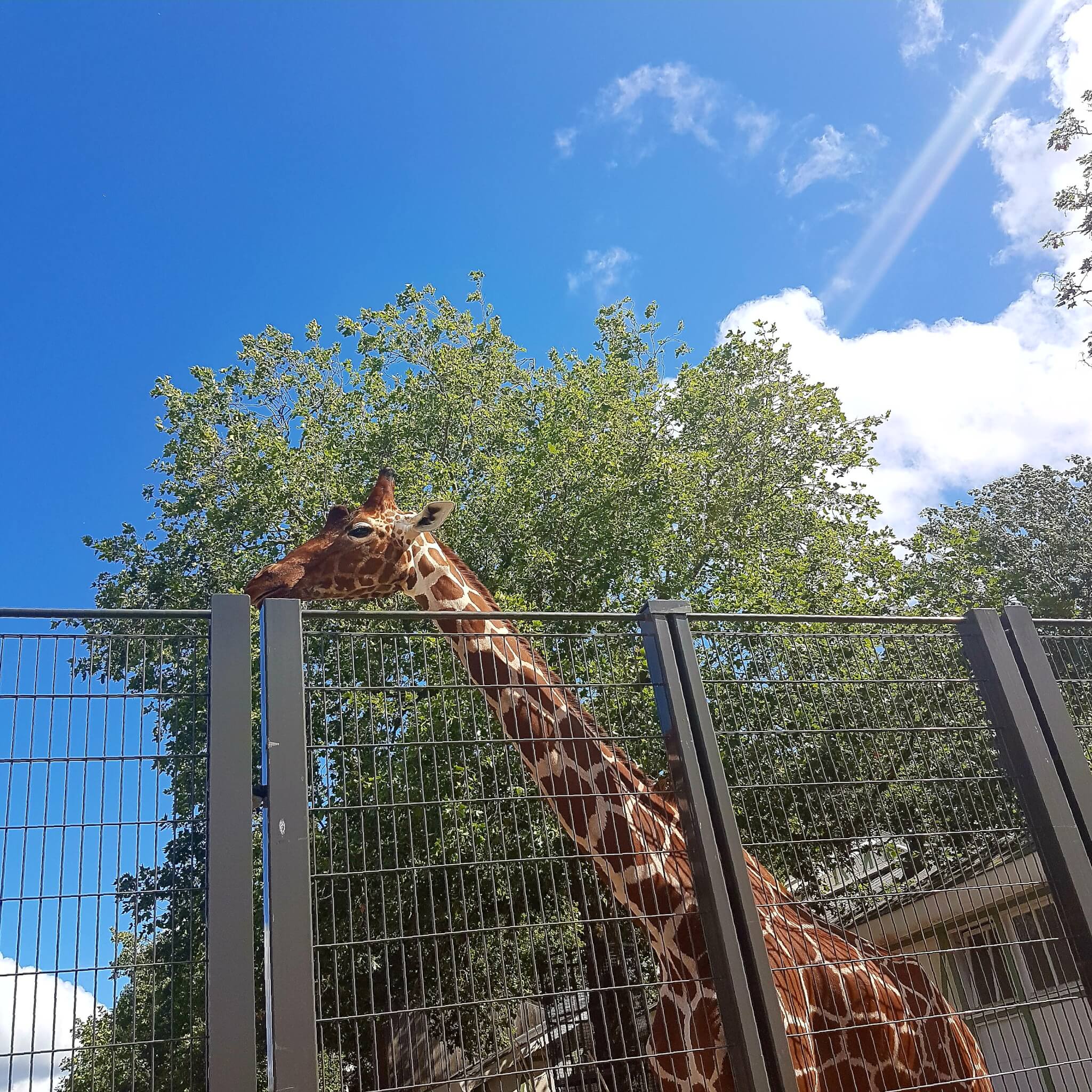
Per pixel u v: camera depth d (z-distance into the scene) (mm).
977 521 20125
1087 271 13711
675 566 12375
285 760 2658
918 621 3660
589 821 3783
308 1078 2287
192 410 14859
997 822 3578
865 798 3395
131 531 14141
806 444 14664
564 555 12195
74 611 2730
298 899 2496
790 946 3604
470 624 4398
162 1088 2668
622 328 16547
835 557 12438
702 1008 3361
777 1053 2686
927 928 3525
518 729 3891
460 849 2697
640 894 3594
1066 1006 4375
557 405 13859
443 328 16141
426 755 5266
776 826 3324
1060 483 20484
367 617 3004
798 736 3355
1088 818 3410
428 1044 2467
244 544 13672
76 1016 2234
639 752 6223
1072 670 3891
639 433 12828
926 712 3727
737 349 15172
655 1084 3652
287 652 2816
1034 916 3379
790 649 3504
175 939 2441
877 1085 3568
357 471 14203
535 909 5043
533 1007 2748
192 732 2701
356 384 15812
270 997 2385
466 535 12367
